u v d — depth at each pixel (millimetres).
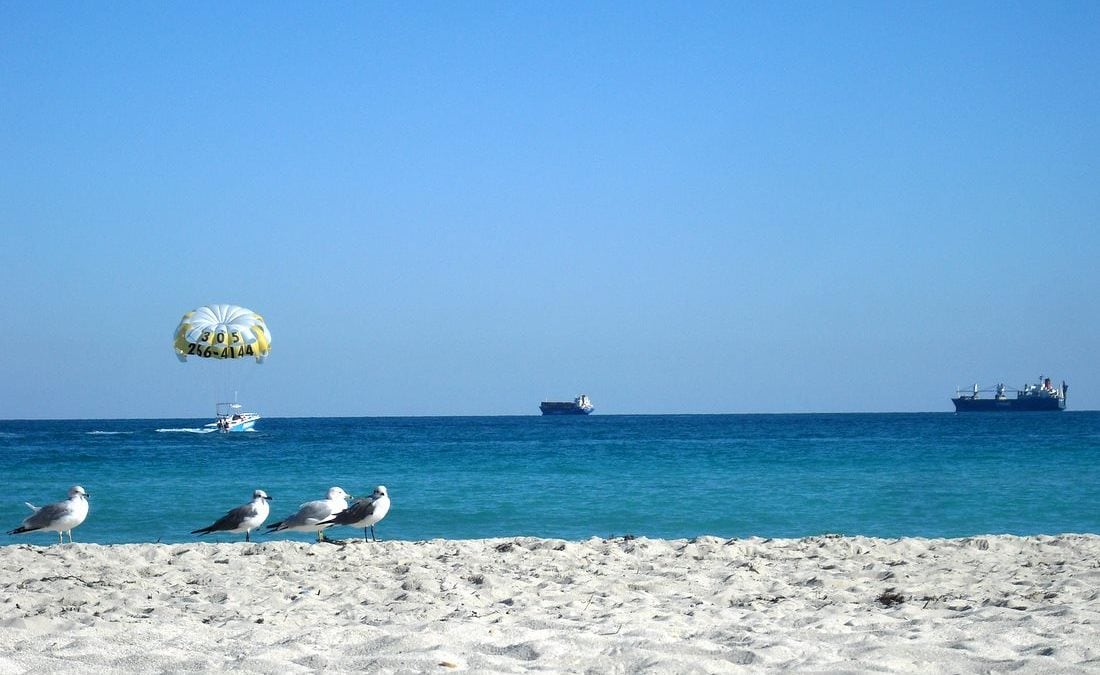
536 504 24828
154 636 8188
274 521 22156
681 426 132500
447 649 7449
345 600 10391
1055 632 7980
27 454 50844
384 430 112438
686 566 13078
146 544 16094
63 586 11531
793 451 50562
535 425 148500
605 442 68062
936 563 13195
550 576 12242
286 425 161125
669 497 26281
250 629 8641
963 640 7617
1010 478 31484
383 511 16234
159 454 50594
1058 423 126500
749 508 23859
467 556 14078
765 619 9031
